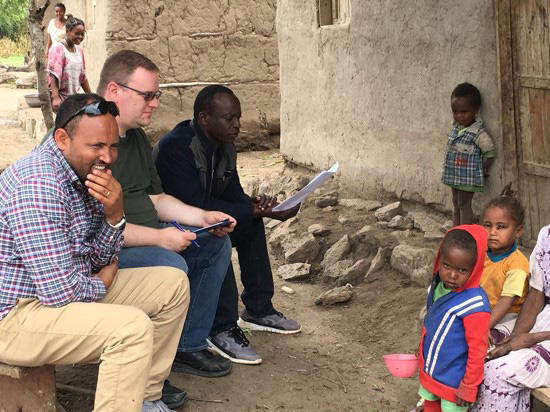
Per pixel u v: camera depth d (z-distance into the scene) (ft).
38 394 11.57
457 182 18.49
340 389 13.99
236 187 15.47
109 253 11.46
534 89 17.25
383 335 16.21
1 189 10.63
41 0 26.13
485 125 18.54
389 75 21.79
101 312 10.62
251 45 34.60
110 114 10.75
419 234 20.02
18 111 45.37
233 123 14.07
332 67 24.30
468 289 10.99
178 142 14.34
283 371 14.58
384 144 22.36
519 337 11.44
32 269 10.47
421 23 20.35
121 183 13.15
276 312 16.48
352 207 22.85
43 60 26.71
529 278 12.25
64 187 10.68
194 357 14.14
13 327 10.73
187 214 13.97
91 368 14.19
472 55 18.76
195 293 13.93
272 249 21.57
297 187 24.99
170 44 33.32
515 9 17.34
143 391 10.78
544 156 17.35
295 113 26.78
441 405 11.42
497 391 11.12
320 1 24.85
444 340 11.09
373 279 18.56
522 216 12.19
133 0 32.42
